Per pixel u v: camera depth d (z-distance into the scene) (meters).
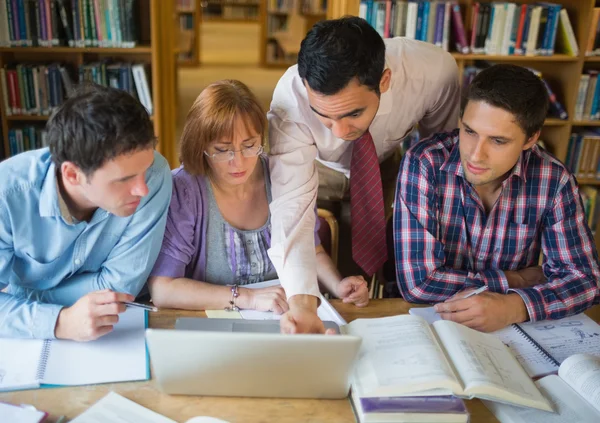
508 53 3.55
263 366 1.12
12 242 1.37
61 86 3.49
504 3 3.54
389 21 3.53
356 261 1.92
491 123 1.38
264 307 1.47
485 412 1.18
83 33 3.40
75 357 1.26
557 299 1.52
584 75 3.60
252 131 1.46
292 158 1.62
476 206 1.62
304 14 8.28
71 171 1.18
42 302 1.41
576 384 1.24
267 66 8.58
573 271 1.60
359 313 1.52
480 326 1.45
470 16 3.55
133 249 1.44
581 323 1.51
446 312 1.48
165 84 3.65
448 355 1.27
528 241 1.66
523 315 1.49
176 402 1.16
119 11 3.38
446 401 1.13
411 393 1.14
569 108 3.65
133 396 1.17
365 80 1.37
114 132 1.10
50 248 1.41
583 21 3.47
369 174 1.83
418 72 1.92
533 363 1.34
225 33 11.16
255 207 1.64
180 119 5.84
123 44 3.44
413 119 2.01
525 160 1.61
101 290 1.32
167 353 1.10
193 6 8.55
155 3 3.41
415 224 1.62
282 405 1.17
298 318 1.31
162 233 1.47
